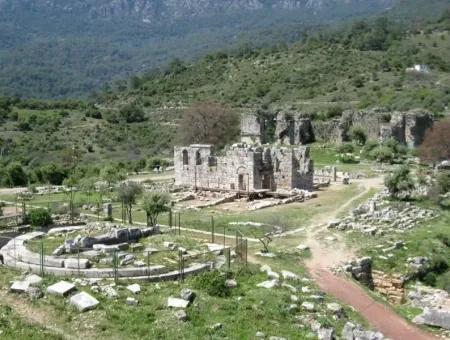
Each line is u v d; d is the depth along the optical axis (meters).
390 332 40.78
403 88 194.75
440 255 60.59
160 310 36.66
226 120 144.00
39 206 80.50
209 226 68.69
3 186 107.31
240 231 65.69
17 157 152.12
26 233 59.03
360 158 126.06
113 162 140.88
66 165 128.12
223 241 59.00
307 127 144.62
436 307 48.66
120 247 47.78
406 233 65.94
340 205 81.12
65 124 199.50
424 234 65.38
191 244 51.34
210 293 39.97
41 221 67.69
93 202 82.81
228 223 70.19
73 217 71.75
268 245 59.31
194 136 142.38
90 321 34.75
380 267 56.50
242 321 36.16
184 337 33.38
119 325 34.56
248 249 57.16
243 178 91.06
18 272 42.47
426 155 115.75
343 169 113.25
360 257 57.12
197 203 85.25
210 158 94.88
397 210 76.19
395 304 50.56
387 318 43.34
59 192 94.50
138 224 69.50
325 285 48.12
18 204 82.69
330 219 72.69
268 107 189.75
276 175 91.38
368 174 107.12
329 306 40.78
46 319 34.91
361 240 62.56
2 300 37.06
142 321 35.19
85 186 96.44
